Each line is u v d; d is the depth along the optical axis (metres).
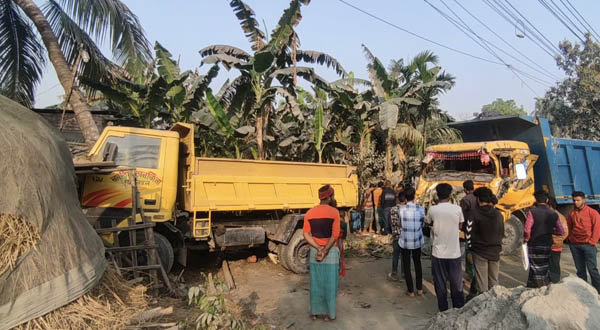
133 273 5.12
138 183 6.13
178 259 6.46
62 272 2.93
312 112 14.93
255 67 10.24
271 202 7.21
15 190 2.79
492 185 8.45
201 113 10.85
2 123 3.00
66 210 3.26
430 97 15.63
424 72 15.01
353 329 4.72
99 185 5.90
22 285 2.66
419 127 16.86
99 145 6.12
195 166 6.59
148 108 10.80
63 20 10.47
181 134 7.14
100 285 3.47
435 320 4.38
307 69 11.42
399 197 6.41
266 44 11.03
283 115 14.28
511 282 6.71
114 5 10.98
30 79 11.94
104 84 10.98
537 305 3.38
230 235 6.92
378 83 14.08
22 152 2.96
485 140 11.30
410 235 5.89
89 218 5.69
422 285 6.61
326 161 13.59
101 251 3.61
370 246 9.73
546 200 5.64
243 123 13.12
